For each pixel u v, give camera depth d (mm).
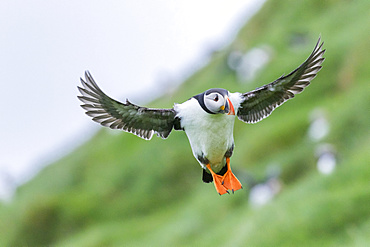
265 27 37531
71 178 39281
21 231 29562
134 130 7770
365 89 21891
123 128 7746
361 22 28328
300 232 14164
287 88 7930
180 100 39750
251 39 37656
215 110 7160
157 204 28578
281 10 37656
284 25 35156
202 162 7656
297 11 35406
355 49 25359
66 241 28703
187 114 7375
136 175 30828
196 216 22922
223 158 7668
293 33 32562
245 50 36531
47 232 29344
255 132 26547
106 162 36969
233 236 17422
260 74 31719
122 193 30562
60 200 30922
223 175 7789
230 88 33000
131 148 36031
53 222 29609
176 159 29594
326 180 15852
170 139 31203
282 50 32656
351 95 22500
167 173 29344
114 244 25922
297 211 14914
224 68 35969
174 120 7566
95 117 7547
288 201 16062
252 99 7887
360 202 13867
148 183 29641
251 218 17016
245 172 22875
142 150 32125
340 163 18016
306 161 21078
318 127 22062
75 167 39938
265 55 32656
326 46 27422
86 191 34000
